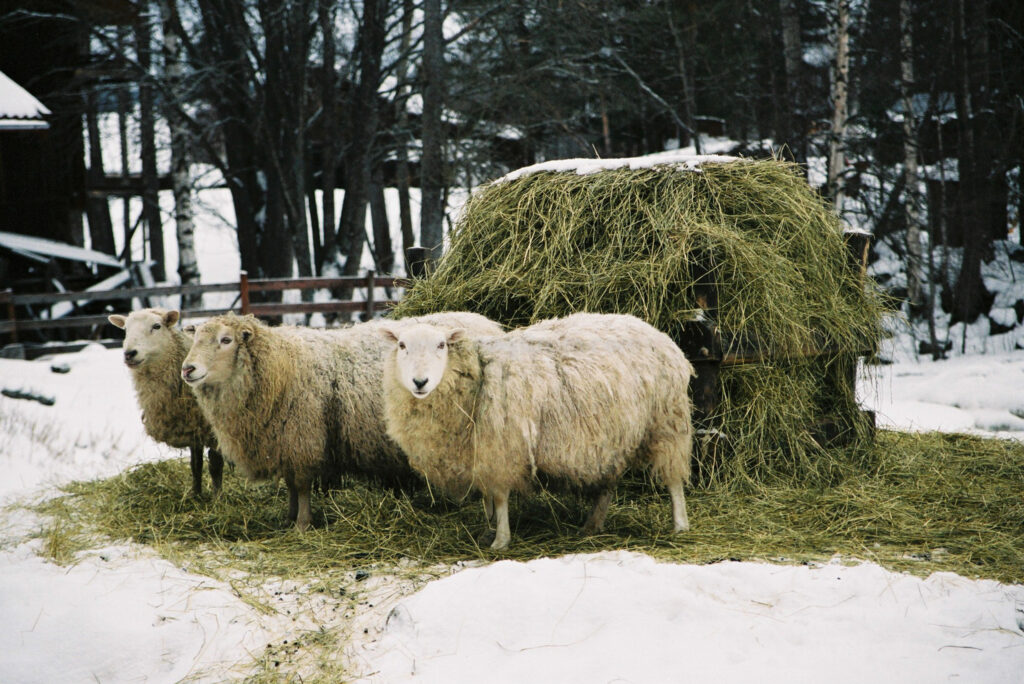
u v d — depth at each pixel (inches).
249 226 821.2
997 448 263.4
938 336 624.1
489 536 190.4
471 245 267.9
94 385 427.5
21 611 152.9
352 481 244.2
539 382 181.5
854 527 191.3
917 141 659.4
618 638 128.6
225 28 765.3
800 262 244.8
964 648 122.2
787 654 122.9
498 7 737.0
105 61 789.9
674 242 227.0
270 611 153.8
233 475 266.8
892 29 669.9
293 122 771.4
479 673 123.4
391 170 1052.5
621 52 832.3
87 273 726.5
